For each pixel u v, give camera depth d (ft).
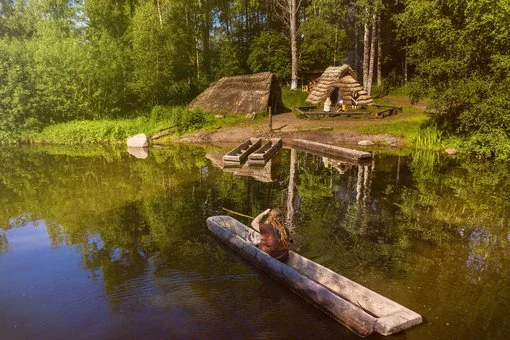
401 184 34.17
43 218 27.12
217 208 28.27
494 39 42.60
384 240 22.18
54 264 19.90
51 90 69.56
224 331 14.01
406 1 52.21
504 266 19.03
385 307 14.14
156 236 23.22
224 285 17.19
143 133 63.16
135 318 14.97
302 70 110.63
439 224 24.68
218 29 119.44
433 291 16.67
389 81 107.96
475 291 16.70
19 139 66.95
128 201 30.48
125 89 76.89
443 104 48.06
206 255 20.35
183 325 14.42
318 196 30.83
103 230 24.49
